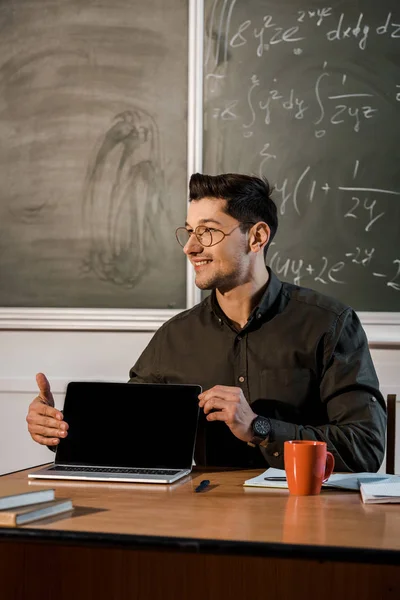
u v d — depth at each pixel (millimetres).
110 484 1464
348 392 1797
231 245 1857
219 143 2814
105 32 2887
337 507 1245
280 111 2795
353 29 2771
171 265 2855
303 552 982
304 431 1622
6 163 2934
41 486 1442
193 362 1926
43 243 2912
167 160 2852
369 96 2764
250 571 1367
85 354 2865
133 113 2871
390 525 1112
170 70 2850
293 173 2791
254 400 1854
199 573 1385
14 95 2926
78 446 1640
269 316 1907
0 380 2869
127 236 2873
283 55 2793
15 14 2928
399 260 2754
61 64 2908
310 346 1857
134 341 2844
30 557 1441
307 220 2785
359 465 1655
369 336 2705
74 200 2898
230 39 2812
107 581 1417
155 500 1301
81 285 2896
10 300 2926
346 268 2771
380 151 2764
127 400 1658
